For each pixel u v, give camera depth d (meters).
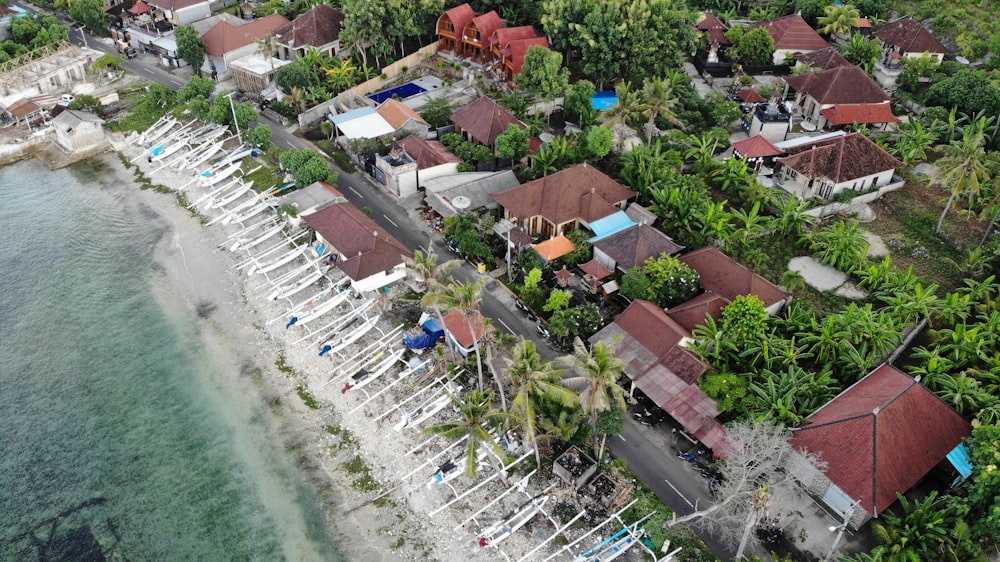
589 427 61.25
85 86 119.69
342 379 70.31
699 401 62.66
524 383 54.28
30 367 72.88
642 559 55.03
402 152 94.25
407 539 57.38
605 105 103.00
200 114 105.12
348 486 61.38
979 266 75.50
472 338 69.06
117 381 71.38
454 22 118.19
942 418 59.28
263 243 87.19
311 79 110.75
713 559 54.50
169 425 67.00
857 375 64.75
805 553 54.69
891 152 92.44
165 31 132.38
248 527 58.69
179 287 82.19
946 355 67.00
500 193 85.12
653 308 70.56
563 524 57.38
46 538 58.12
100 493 61.41
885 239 81.75
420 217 89.94
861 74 99.75
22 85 114.31
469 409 53.69
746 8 134.12
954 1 119.50
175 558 56.66
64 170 103.00
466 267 81.94
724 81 112.50
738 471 54.62
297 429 66.25
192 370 72.31
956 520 52.31
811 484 58.59
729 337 66.94
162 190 97.88
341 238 80.56
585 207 83.50
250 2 147.12
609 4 100.00
